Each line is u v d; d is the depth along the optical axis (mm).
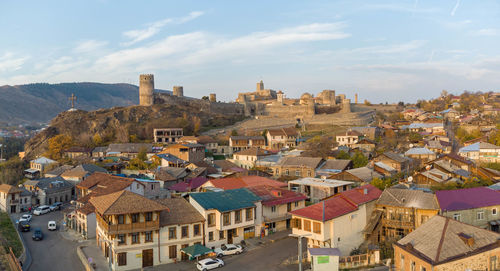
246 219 53438
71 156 134250
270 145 135250
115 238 44406
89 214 58875
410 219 48219
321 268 39250
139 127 163625
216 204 51688
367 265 41938
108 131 161125
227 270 43469
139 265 45656
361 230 50219
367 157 99625
